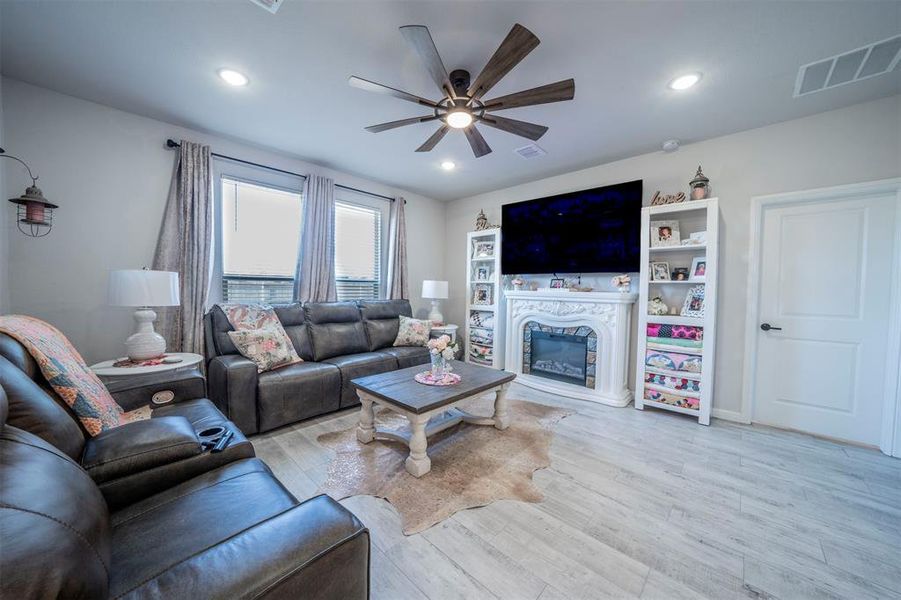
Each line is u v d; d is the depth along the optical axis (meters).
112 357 2.72
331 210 3.97
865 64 2.05
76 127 2.54
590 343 3.66
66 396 1.33
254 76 2.26
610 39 1.86
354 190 4.27
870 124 2.47
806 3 1.61
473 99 1.95
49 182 2.46
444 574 1.37
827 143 2.62
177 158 2.95
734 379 3.03
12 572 0.47
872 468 2.22
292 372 2.82
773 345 2.90
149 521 1.03
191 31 1.86
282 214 3.73
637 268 3.46
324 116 2.77
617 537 1.58
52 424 1.07
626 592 1.30
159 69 2.19
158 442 1.23
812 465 2.25
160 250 2.87
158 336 2.40
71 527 0.60
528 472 2.12
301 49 2.00
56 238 2.49
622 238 3.55
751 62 2.04
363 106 2.62
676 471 2.16
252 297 3.55
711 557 1.47
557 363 4.08
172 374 2.06
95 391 1.51
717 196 3.07
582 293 3.65
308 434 2.64
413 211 5.05
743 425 2.93
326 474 2.07
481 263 5.00
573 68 2.11
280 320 3.31
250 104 2.61
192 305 2.96
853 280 2.60
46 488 0.64
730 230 3.02
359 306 4.05
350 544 0.81
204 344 3.02
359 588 0.83
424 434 2.10
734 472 2.15
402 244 4.75
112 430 1.28
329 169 4.02
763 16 1.69
